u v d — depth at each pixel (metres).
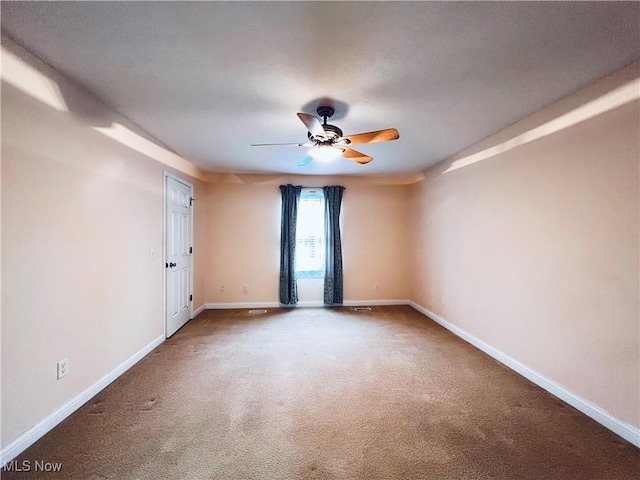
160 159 3.31
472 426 1.94
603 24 1.42
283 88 2.04
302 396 2.28
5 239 1.58
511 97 2.18
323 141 2.39
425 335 3.67
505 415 2.06
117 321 2.55
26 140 1.68
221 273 4.93
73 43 1.58
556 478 1.54
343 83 1.98
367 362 2.90
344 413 2.07
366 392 2.35
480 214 3.22
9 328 1.60
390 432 1.88
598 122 1.96
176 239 3.76
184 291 4.04
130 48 1.62
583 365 2.08
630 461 1.65
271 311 4.74
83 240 2.13
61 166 1.93
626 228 1.82
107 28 1.46
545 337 2.40
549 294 2.36
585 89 2.04
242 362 2.88
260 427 1.91
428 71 1.83
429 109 2.38
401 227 5.20
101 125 2.30
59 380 1.92
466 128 2.80
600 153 1.96
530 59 1.71
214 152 3.60
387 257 5.20
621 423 1.84
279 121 2.62
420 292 4.77
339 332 3.77
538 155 2.45
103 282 2.36
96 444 1.73
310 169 4.56
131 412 2.05
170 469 1.57
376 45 1.58
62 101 1.92
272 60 1.72
